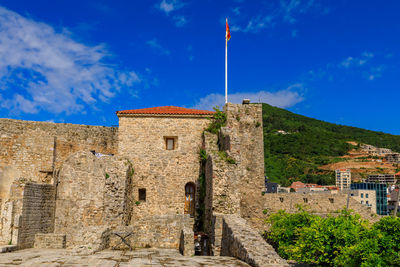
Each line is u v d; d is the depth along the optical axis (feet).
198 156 98.58
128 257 53.52
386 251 55.83
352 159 572.92
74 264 46.01
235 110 100.78
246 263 46.93
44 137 105.19
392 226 58.18
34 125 106.93
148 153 98.07
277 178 454.40
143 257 54.03
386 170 525.34
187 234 61.21
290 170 493.77
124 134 98.68
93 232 64.64
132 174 95.96
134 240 71.82
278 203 103.71
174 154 98.37
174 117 100.01
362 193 283.38
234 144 81.51
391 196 335.06
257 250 47.14
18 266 44.42
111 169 89.10
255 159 98.94
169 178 97.09
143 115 99.45
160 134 99.19
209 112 103.40
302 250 63.41
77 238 64.49
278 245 80.79
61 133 109.60
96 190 87.86
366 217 110.93
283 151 576.20
